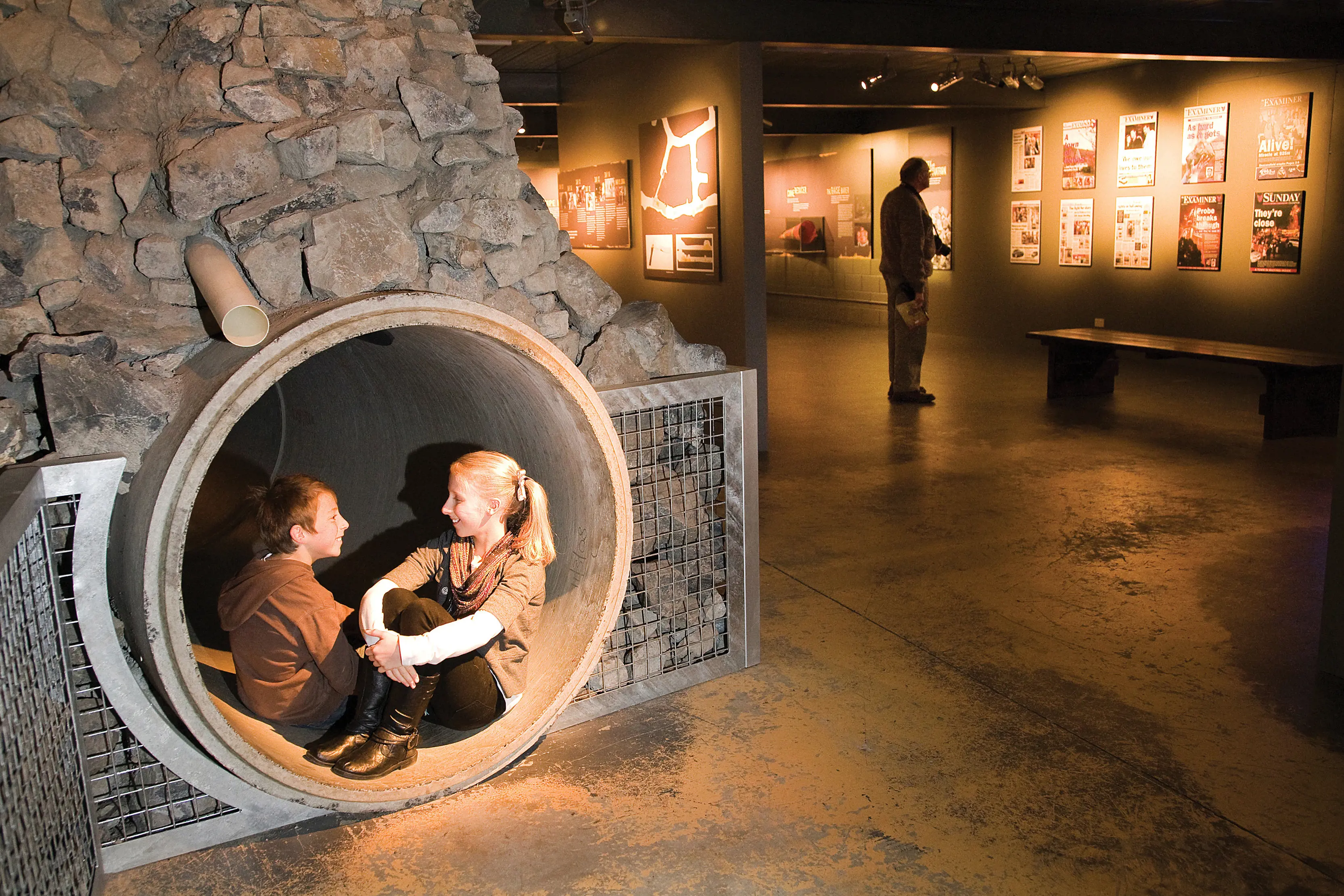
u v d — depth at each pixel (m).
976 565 4.69
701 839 2.65
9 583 1.99
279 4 2.87
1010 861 2.51
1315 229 9.30
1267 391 7.06
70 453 2.41
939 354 12.12
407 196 3.01
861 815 2.73
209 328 2.75
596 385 3.26
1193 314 10.63
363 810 2.58
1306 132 9.28
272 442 4.61
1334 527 3.41
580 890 2.47
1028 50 7.67
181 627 2.29
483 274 3.12
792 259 17.23
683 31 6.61
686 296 8.42
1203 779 2.86
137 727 2.50
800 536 5.21
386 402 3.73
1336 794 2.77
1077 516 5.39
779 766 2.99
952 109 13.40
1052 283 12.32
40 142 2.59
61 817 2.25
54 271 2.58
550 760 3.07
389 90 3.00
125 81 2.75
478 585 2.93
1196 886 2.41
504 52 9.37
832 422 8.17
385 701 2.76
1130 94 10.97
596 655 2.92
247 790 2.66
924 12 7.32
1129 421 7.83
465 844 2.67
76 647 2.56
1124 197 11.20
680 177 8.20
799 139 16.56
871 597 4.33
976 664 3.64
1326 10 8.21
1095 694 3.38
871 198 15.10
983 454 6.88
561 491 3.18
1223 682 3.45
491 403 3.23
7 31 2.57
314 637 2.77
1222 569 4.54
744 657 3.64
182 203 2.67
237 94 2.77
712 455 3.65
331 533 2.92
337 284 2.83
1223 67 9.96
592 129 10.02
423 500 3.66
